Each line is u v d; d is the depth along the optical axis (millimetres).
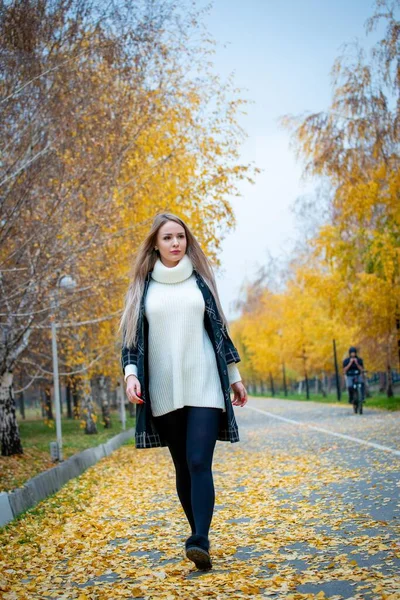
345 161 22562
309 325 38688
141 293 4887
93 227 13914
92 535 6625
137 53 15516
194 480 4598
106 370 25422
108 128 14883
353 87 22266
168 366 4789
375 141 22062
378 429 15469
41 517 7973
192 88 18984
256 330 58281
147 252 4996
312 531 5930
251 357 60062
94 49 13633
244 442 16156
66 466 11758
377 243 23312
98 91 14258
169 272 4848
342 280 24453
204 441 4645
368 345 28641
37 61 12086
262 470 10703
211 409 4734
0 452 16750
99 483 11195
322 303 37062
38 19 11906
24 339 15578
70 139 13719
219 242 19219
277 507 7320
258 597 4016
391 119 22000
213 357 4859
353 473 9188
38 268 12945
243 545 5617
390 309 23859
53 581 5012
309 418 23000
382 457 10523
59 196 13117
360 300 24188
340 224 24031
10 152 12102
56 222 12977
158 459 15117
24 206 12594
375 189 22297
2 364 14594
